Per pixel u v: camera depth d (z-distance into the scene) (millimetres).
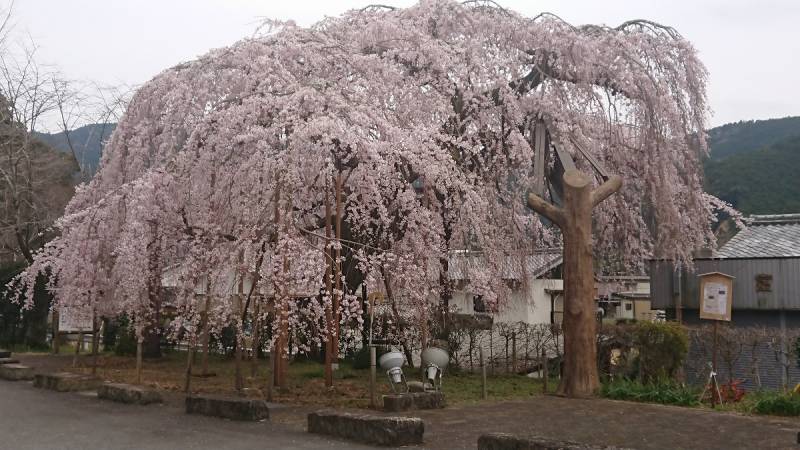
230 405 7938
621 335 11062
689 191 12992
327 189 9258
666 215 12688
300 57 10453
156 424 7566
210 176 9164
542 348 12211
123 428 7316
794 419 7953
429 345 12188
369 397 9406
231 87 10547
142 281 9336
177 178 9578
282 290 8125
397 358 9078
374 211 10258
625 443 6520
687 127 12719
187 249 10062
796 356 10500
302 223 9945
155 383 10875
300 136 8141
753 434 6992
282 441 6609
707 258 12672
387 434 6414
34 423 7652
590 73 12484
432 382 9969
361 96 9633
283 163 8242
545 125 12148
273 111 9039
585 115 12852
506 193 12141
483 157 11891
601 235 14156
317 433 7027
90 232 10133
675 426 7445
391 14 12586
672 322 11102
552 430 7199
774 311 11758
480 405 9078
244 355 14828
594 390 9945
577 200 10164
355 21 12562
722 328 10781
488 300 10891
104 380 11031
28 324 18281
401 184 9500
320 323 9297
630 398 9562
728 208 14398
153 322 11703
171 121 10727
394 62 11727
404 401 8531
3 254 21141
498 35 12570
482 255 11516
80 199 12133
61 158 20891
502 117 11812
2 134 18344
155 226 9562
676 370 10492
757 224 14914
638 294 22516
